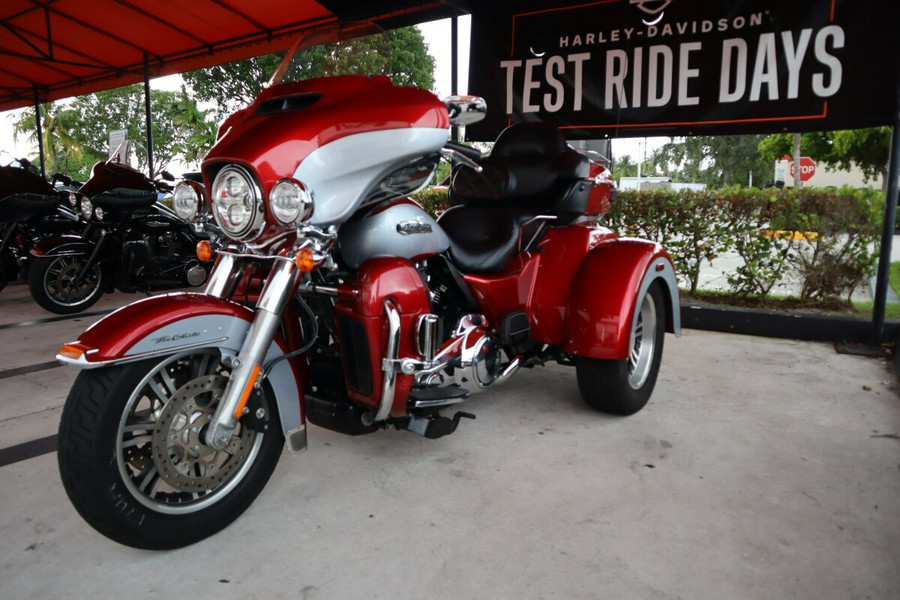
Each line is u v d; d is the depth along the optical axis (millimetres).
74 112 30250
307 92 1887
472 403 3016
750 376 3428
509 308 2680
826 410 2893
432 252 2229
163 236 5137
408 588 1623
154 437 1678
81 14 6629
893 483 2174
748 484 2178
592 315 2598
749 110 4199
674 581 1643
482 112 2076
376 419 2055
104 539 1864
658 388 3232
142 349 1591
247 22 6461
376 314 1930
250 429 1938
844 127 3947
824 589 1604
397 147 1880
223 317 1750
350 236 2035
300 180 1722
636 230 5188
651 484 2184
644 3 4418
